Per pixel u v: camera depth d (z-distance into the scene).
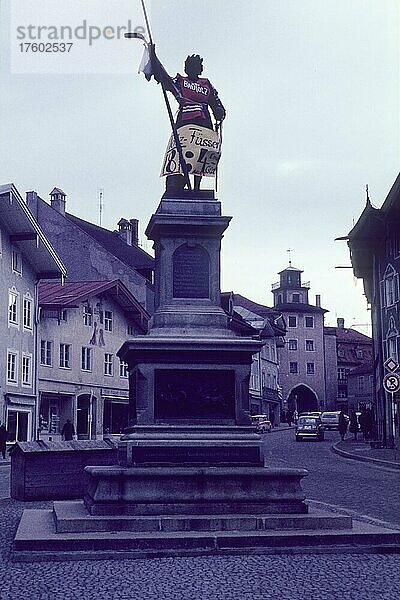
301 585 8.11
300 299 103.50
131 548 9.69
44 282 50.84
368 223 40.19
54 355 46.16
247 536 9.91
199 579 8.37
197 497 10.79
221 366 11.87
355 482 21.36
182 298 12.42
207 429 11.59
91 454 18.50
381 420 41.88
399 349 39.00
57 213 57.22
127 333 54.56
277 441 47.53
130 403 12.65
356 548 9.92
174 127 12.90
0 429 35.69
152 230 12.86
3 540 11.14
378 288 41.97
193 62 13.49
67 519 10.25
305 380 100.38
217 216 12.46
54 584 8.15
